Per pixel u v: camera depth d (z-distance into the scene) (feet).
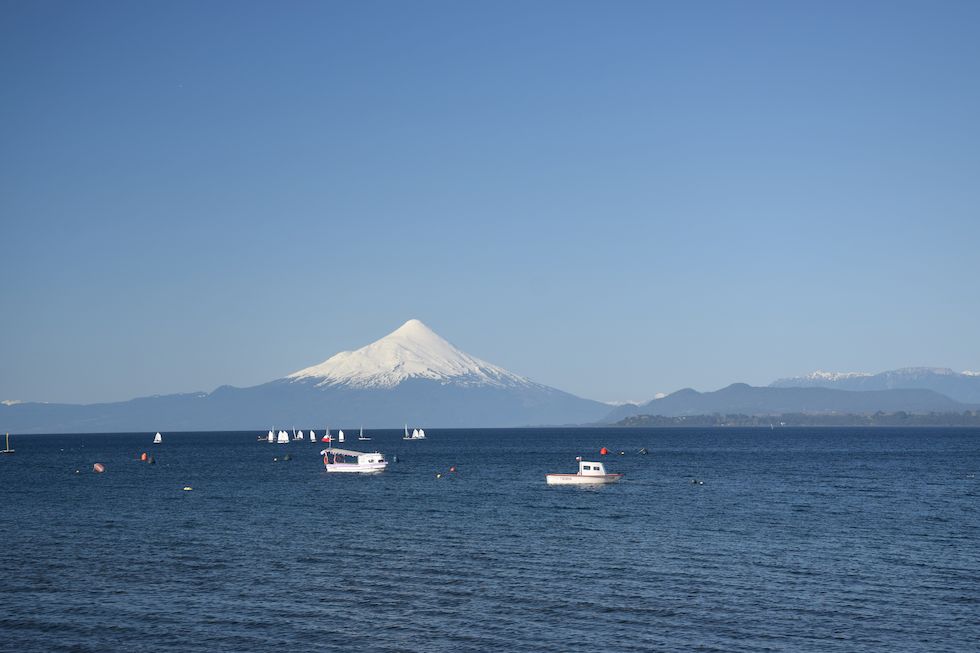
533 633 154.71
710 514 301.22
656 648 147.02
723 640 150.82
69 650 147.13
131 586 187.83
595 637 152.46
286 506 330.13
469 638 152.25
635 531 259.60
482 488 410.93
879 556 218.79
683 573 198.39
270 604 172.86
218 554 222.48
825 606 170.60
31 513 309.42
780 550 226.99
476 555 220.02
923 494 374.22
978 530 261.85
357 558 216.54
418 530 262.26
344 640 151.53
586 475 436.35
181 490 405.80
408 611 167.63
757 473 511.81
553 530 261.65
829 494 374.84
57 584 189.67
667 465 602.44
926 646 147.64
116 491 402.11
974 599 175.63
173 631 156.56
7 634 154.92
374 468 526.16
